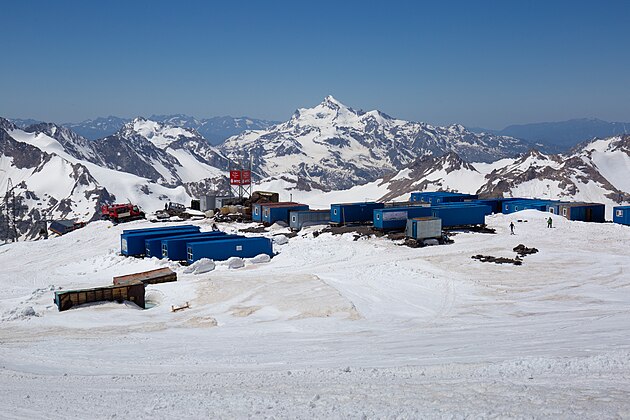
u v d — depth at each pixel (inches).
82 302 1679.4
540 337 1103.0
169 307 1688.0
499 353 941.8
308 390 702.5
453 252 2480.3
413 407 579.2
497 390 629.6
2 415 657.0
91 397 744.3
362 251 2583.7
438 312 1498.5
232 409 626.2
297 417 573.0
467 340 1115.3
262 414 593.6
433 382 709.3
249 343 1200.2
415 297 1686.8
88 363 1045.2
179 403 668.1
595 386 628.4
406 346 1082.7
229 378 850.1
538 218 3582.7
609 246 2605.8
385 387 691.4
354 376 789.9
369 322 1403.8
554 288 1790.1
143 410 644.1
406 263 2249.0
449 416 531.2
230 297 1733.5
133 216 4281.5
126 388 805.9
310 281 1863.9
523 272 2050.9
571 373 705.6
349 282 1915.6
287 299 1653.5
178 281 2032.5
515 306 1545.3
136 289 1733.5
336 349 1084.5
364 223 3331.7
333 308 1539.1
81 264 2787.9
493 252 2470.5
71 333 1373.0
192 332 1355.8
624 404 538.3
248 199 4515.3
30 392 802.8
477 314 1455.5
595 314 1380.4
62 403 708.7
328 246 2719.0
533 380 679.1
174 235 2842.0
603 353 855.1
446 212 3063.5
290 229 3422.7
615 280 1900.8
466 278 1956.2
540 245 2635.3
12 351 1173.7
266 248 2593.5
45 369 1006.4
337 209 3282.5
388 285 1859.0
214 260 2469.2
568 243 2684.5
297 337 1254.3
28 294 2009.1
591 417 498.0
